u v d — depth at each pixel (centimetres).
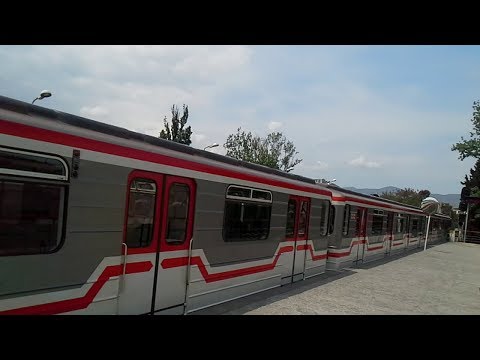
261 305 812
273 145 4241
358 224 1620
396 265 1761
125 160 541
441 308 968
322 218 1235
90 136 496
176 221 639
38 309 442
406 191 8319
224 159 803
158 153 598
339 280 1211
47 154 444
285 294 935
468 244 4297
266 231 912
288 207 1012
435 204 2534
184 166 646
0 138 400
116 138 545
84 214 488
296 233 1064
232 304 794
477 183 5941
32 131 429
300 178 1121
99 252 509
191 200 670
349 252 1523
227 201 761
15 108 436
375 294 1055
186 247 665
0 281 407
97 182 503
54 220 456
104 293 519
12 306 418
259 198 874
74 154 473
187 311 675
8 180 409
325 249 1270
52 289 456
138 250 568
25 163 424
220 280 757
